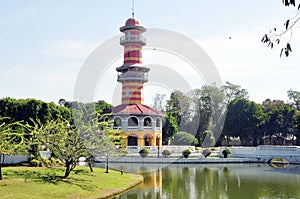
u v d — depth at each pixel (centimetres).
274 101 10612
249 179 4691
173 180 4456
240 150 7300
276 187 4100
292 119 8781
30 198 2811
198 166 6047
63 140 3631
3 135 3650
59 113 5825
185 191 3728
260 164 6731
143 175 4612
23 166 4266
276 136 9481
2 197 2758
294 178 4819
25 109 5597
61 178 3578
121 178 4109
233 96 10212
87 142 2841
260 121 9075
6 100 5606
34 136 4212
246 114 9019
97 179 3794
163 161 5669
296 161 6819
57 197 2972
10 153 3644
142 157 5853
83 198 3102
